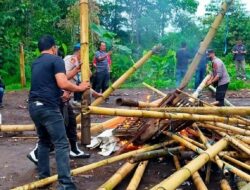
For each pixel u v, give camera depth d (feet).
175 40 95.20
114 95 47.50
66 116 18.86
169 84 59.57
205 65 46.14
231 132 19.93
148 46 116.98
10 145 23.93
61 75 15.75
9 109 37.37
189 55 49.49
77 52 21.44
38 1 75.20
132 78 63.10
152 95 47.91
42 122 16.03
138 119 20.57
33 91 16.14
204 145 18.65
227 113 15.61
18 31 69.46
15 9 68.80
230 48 89.97
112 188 16.25
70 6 82.43
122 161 20.40
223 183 16.25
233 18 91.45
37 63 16.26
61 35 78.02
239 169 17.25
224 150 18.25
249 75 65.51
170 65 65.05
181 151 18.88
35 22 73.41
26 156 21.67
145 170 19.13
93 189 17.01
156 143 20.08
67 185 15.72
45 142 17.02
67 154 15.88
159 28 120.06
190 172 13.93
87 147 22.66
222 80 31.60
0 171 19.25
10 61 64.18
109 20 124.57
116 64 65.26
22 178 18.33
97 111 16.12
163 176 18.44
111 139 21.88
